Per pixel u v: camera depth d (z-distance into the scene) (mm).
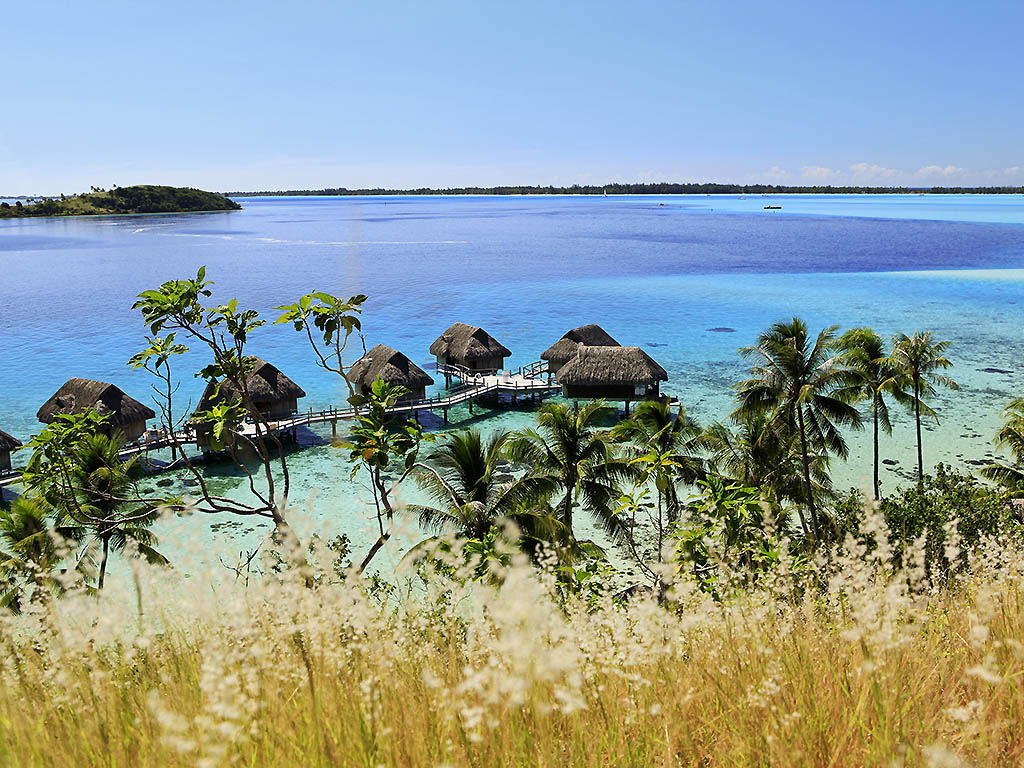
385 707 3721
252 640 4250
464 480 24156
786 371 31719
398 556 5902
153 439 40562
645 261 141625
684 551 8891
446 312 89938
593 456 27094
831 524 19172
